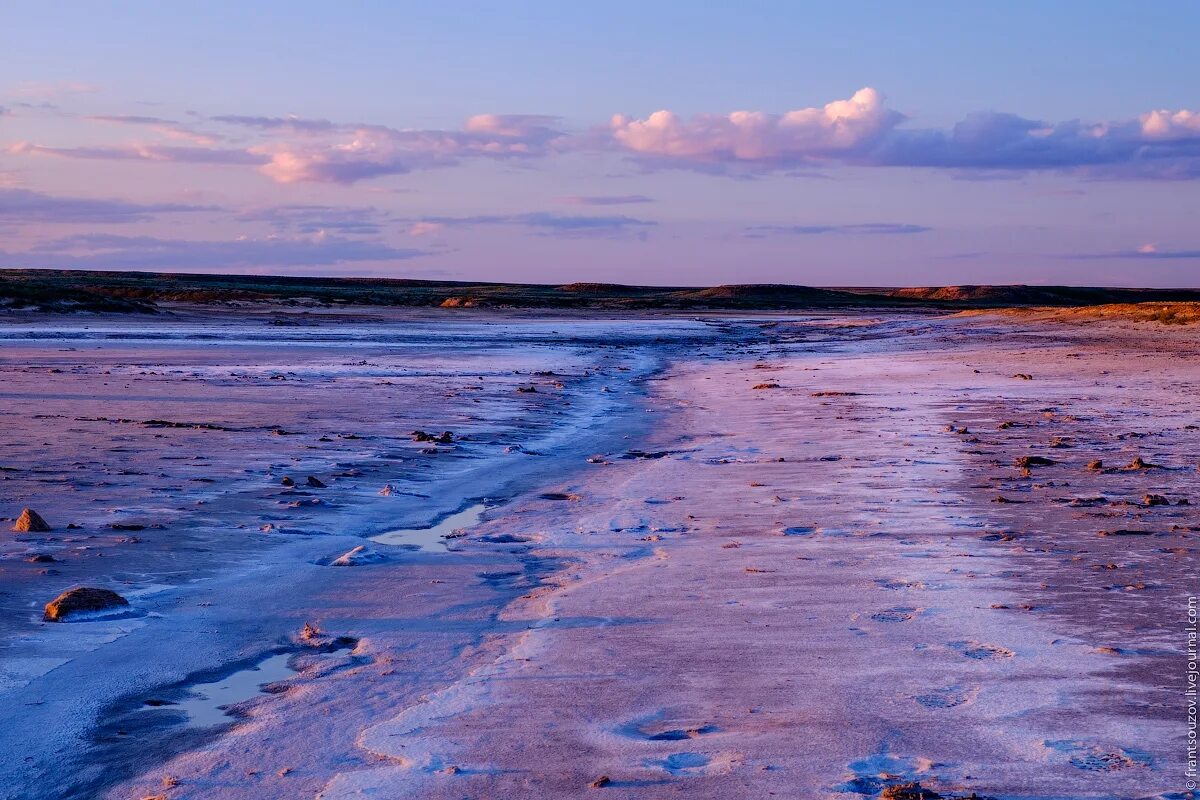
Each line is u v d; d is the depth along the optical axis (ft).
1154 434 57.88
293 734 18.93
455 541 35.78
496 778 16.63
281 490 42.93
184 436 57.52
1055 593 26.71
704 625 24.91
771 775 16.30
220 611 26.86
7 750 18.53
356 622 26.05
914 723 18.28
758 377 110.01
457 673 22.17
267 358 129.49
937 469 47.62
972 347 140.26
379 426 64.80
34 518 34.53
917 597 26.73
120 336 167.22
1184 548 31.35
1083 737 17.46
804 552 32.40
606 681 21.16
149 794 16.79
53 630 24.94
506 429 66.08
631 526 37.63
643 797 15.72
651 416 75.61
